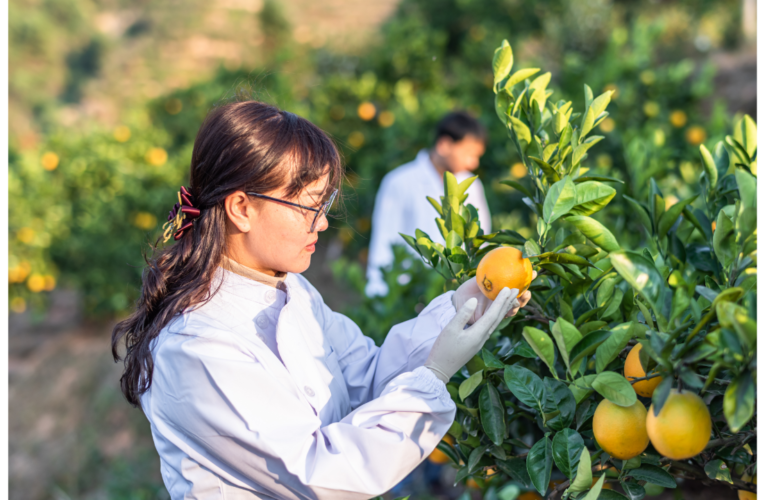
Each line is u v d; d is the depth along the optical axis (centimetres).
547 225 100
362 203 507
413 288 247
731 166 116
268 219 103
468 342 100
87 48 1833
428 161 316
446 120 304
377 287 281
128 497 297
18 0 1931
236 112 106
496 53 116
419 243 121
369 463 94
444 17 904
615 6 914
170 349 98
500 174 460
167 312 103
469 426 120
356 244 519
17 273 496
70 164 521
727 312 71
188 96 590
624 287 113
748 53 751
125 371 114
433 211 310
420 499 251
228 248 111
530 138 112
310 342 118
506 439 116
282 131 103
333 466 93
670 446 80
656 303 80
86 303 525
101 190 511
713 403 99
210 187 105
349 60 685
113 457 368
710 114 637
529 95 120
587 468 88
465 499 166
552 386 99
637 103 426
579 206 100
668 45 830
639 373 94
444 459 141
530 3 834
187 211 108
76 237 500
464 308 103
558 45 789
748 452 103
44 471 366
